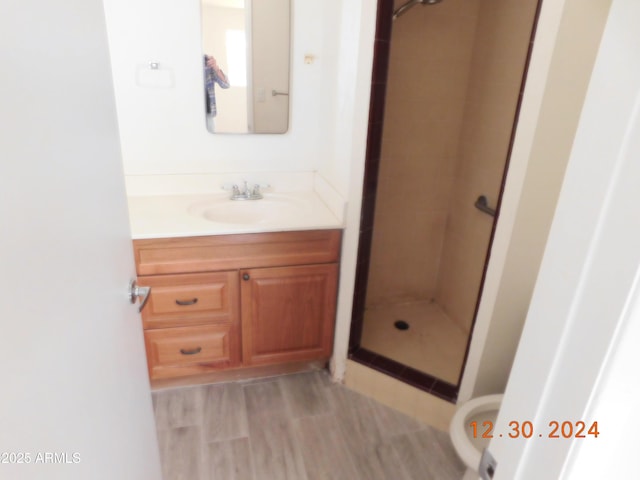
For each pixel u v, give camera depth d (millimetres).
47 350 576
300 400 1906
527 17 1754
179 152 1956
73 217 668
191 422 1756
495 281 1438
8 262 484
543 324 459
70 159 659
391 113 2145
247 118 1968
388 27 1472
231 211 1957
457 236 2389
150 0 1707
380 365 1917
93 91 767
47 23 586
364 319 2439
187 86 1860
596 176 383
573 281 414
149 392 1153
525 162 1266
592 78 386
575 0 1095
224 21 1803
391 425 1795
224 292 1730
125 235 966
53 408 591
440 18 2035
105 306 810
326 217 1807
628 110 349
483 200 2092
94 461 736
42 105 569
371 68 1492
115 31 1718
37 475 542
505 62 1904
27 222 527
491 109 2025
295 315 1863
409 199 2377
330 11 1787
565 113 1221
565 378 435
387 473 1572
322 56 1936
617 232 365
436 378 1847
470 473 1373
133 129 1871
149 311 1678
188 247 1619
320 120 2031
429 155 2305
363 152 1608
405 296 2615
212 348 1825
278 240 1707
